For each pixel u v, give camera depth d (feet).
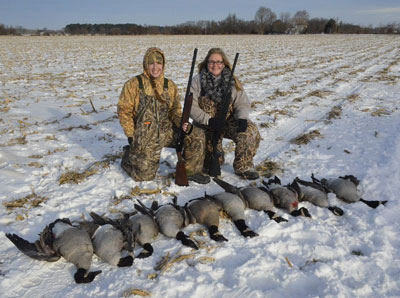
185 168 15.55
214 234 11.44
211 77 15.85
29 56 72.28
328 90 36.83
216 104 16.07
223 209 12.65
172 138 16.06
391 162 16.97
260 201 13.00
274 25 282.56
